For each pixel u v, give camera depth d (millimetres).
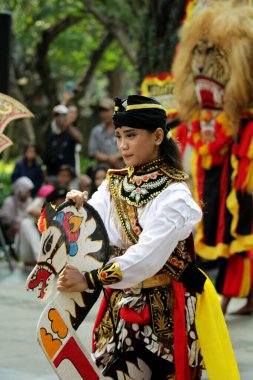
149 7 20141
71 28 49062
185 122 15930
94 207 7918
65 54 51500
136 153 7629
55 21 47906
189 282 7703
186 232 7520
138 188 7668
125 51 38250
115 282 7309
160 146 7727
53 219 7367
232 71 14945
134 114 7551
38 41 46531
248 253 15516
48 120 46312
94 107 54438
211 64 15164
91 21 47125
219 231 15305
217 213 15375
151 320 7676
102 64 53562
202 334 7703
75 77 60719
